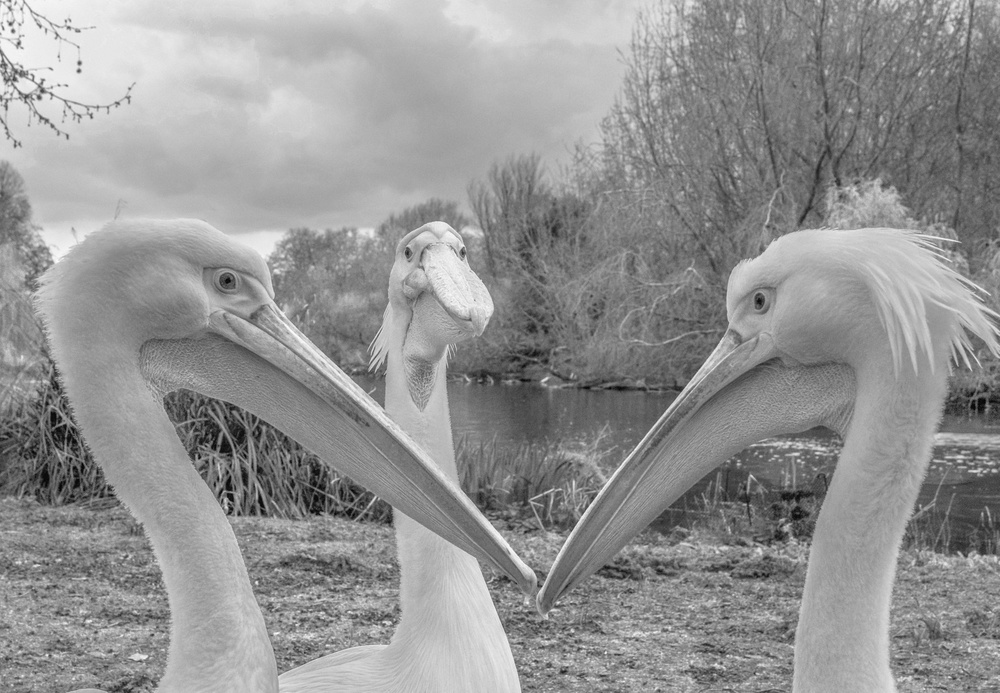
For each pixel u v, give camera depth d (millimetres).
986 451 13523
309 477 8477
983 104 22766
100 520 7434
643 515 2482
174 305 2418
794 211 22359
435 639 3238
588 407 19969
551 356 27891
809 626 2275
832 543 2266
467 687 3219
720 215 24016
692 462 2473
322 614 5445
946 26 22875
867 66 22422
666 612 5773
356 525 7840
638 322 24422
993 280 18922
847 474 2271
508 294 29203
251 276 2508
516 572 2467
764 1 22734
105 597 5586
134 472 2402
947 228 20406
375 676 3281
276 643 4965
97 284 2393
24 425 8750
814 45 22641
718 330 23688
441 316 3562
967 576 6789
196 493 2424
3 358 9242
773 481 11188
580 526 2488
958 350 2275
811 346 2316
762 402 2424
